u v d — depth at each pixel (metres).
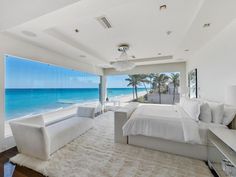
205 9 1.67
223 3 1.54
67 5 1.51
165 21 2.28
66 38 3.04
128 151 2.41
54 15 1.85
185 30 2.63
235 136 1.60
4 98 2.55
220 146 1.68
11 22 1.90
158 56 4.85
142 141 2.57
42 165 1.96
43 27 2.27
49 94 4.10
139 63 5.64
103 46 3.66
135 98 9.70
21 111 3.30
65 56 4.29
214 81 2.73
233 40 2.04
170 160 2.12
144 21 2.28
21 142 2.21
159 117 2.48
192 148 2.19
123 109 3.00
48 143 2.11
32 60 3.17
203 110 2.31
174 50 4.00
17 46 2.81
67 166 1.95
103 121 4.57
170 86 8.65
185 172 1.83
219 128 1.93
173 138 2.24
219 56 2.50
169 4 1.80
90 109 3.80
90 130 3.61
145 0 1.71
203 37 2.71
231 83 2.12
